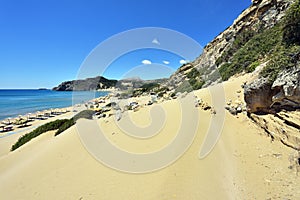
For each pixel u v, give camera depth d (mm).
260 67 9281
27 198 6672
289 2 20203
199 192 4938
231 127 8375
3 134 23953
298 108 5918
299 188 4391
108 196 5770
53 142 12773
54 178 7633
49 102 68625
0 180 8883
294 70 5980
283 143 6008
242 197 4516
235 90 11844
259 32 23219
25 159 11398
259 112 7781
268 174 5094
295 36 8633
